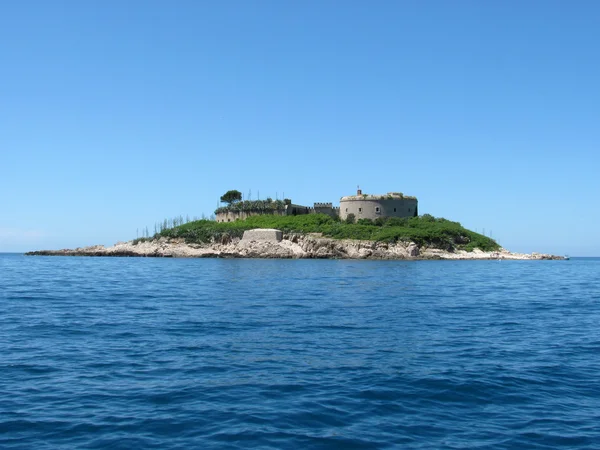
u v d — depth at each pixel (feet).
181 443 41.45
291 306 123.24
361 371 62.13
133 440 41.88
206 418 46.68
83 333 85.61
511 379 59.26
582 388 56.34
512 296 156.04
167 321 98.68
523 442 42.39
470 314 112.68
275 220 526.57
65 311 113.09
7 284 193.06
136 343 77.41
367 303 130.72
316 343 78.18
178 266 340.18
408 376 60.08
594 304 135.74
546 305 132.77
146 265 358.02
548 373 62.03
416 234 466.70
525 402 51.80
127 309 116.98
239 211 569.64
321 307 121.49
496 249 511.40
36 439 41.96
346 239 463.42
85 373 60.59
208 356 69.15
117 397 52.16
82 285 188.85
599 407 50.60
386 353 71.77
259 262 392.88
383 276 240.32
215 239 513.45
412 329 91.45
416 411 49.08
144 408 49.14
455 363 66.44
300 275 246.06
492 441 42.57
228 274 255.29
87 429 44.04
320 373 61.16
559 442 42.42
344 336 84.02
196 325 93.97
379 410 49.21
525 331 90.74
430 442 42.29
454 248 481.87
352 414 48.08
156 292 159.84
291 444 41.45
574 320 104.94
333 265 344.28
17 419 46.09
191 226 551.59
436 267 331.36
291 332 87.15
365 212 510.17
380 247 448.65
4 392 53.36
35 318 101.91
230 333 85.92
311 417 47.21
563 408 50.24
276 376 59.77
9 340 79.10
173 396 52.54
